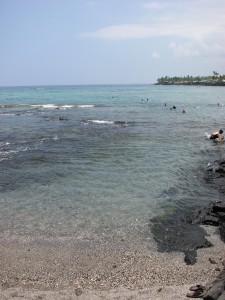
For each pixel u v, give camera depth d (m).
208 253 9.16
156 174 16.33
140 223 10.98
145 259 8.92
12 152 21.03
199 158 19.66
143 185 14.69
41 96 101.50
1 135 27.19
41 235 10.17
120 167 17.53
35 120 36.97
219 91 123.69
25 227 10.67
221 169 16.73
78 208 12.14
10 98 87.88
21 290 7.46
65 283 7.82
